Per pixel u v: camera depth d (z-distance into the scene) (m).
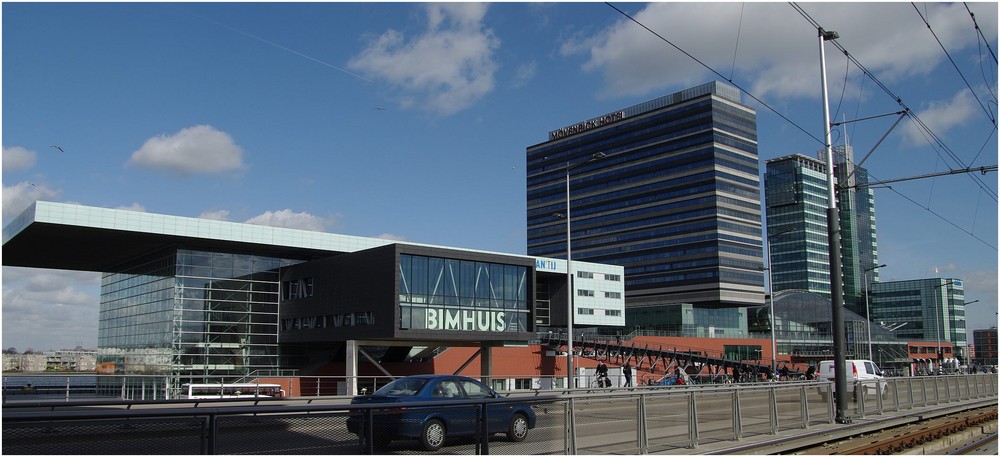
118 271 56.56
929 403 27.92
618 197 140.50
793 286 173.25
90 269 59.62
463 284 48.69
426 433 10.33
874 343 115.38
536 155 156.38
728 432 16.31
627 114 147.50
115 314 55.97
